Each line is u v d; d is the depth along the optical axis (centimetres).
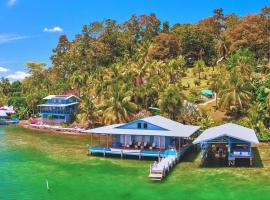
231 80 9100
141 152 5966
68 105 11100
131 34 16238
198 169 5275
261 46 13325
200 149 6888
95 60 15062
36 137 8981
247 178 4731
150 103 9819
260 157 5950
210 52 14638
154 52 13712
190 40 14488
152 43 14212
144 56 12625
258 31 13400
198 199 4034
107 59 14888
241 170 5125
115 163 5797
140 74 10744
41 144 7850
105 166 5609
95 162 5900
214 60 13950
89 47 15375
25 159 6266
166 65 11588
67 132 9812
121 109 8725
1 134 9612
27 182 4834
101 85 10581
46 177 5069
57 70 16212
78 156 6406
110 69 11425
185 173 5078
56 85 14450
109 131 6194
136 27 16650
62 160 6119
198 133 7888
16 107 13700
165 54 14362
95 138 8669
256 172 4997
